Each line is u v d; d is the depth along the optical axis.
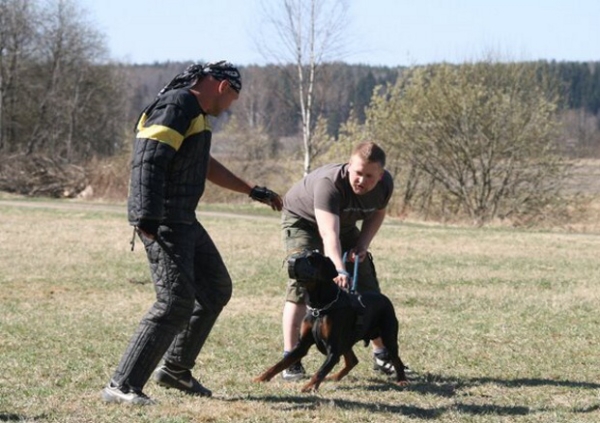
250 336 11.19
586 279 18.41
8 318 12.22
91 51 73.00
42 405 7.18
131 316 12.80
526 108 40.69
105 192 47.12
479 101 40.50
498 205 40.97
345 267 8.91
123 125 73.31
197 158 7.02
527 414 7.44
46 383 8.16
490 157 40.69
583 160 40.72
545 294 15.99
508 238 28.36
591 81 80.62
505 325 12.48
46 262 19.19
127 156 49.12
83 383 8.19
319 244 8.84
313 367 9.39
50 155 54.53
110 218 32.81
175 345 7.49
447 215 41.28
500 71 42.16
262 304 14.30
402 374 8.60
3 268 18.06
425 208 42.09
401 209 41.91
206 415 6.86
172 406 7.10
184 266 6.98
